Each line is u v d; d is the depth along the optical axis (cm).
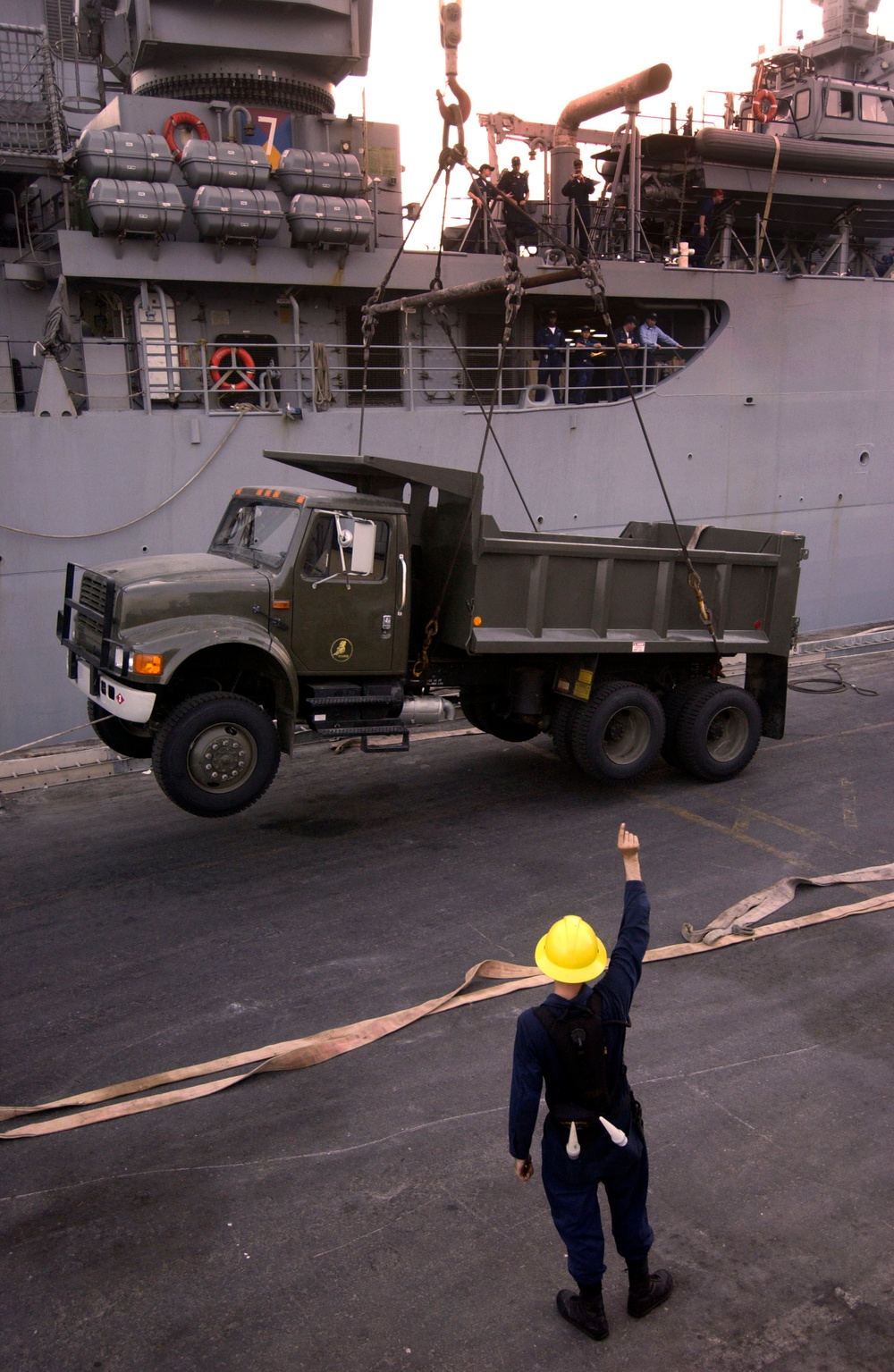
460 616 804
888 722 1132
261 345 1123
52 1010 548
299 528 736
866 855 769
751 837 808
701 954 615
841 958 610
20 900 695
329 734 770
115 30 1430
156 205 1073
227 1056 502
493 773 979
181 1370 323
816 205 1583
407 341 1341
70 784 955
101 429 1057
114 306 1188
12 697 1067
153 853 781
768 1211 396
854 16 1891
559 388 1336
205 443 1112
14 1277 363
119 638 682
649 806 880
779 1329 339
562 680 886
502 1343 334
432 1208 397
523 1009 549
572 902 684
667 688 962
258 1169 421
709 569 904
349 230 1177
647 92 1370
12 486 1026
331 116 1279
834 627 1667
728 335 1441
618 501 1389
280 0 1188
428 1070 493
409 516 848
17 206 1302
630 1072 492
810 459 1559
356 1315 345
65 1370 323
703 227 1516
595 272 705
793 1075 489
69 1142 439
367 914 666
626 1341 335
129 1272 365
